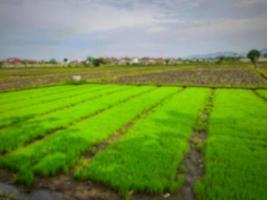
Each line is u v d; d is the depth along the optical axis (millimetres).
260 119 15336
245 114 16766
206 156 9461
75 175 8250
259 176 7812
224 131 12852
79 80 41969
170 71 76188
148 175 8047
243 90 31156
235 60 176000
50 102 22719
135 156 9641
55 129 13875
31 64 154125
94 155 10305
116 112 18141
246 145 10727
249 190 6992
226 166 8594
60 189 7719
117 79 49875
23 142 11500
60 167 8859
